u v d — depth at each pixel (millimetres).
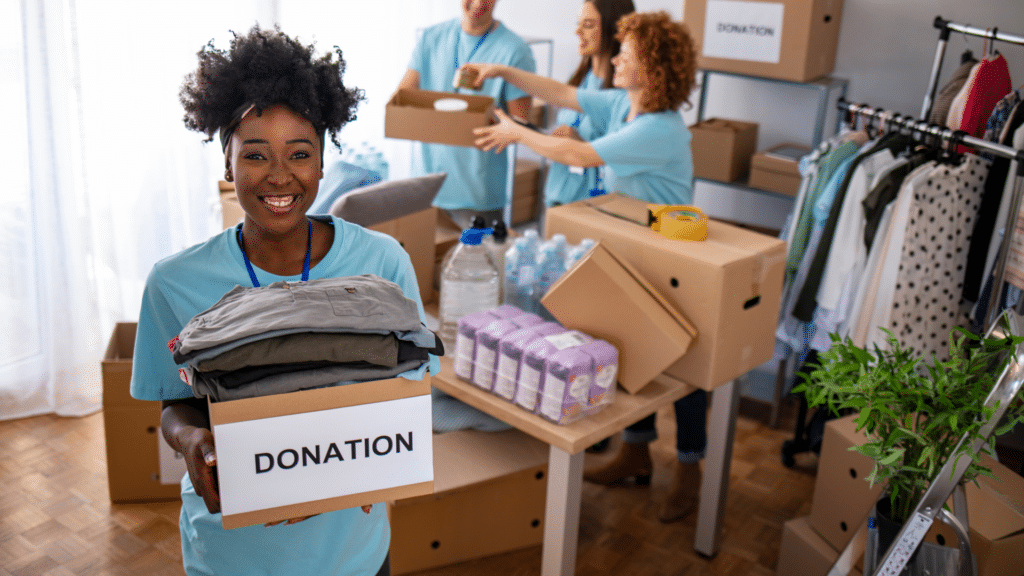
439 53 3596
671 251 2152
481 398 2096
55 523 2607
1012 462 3260
